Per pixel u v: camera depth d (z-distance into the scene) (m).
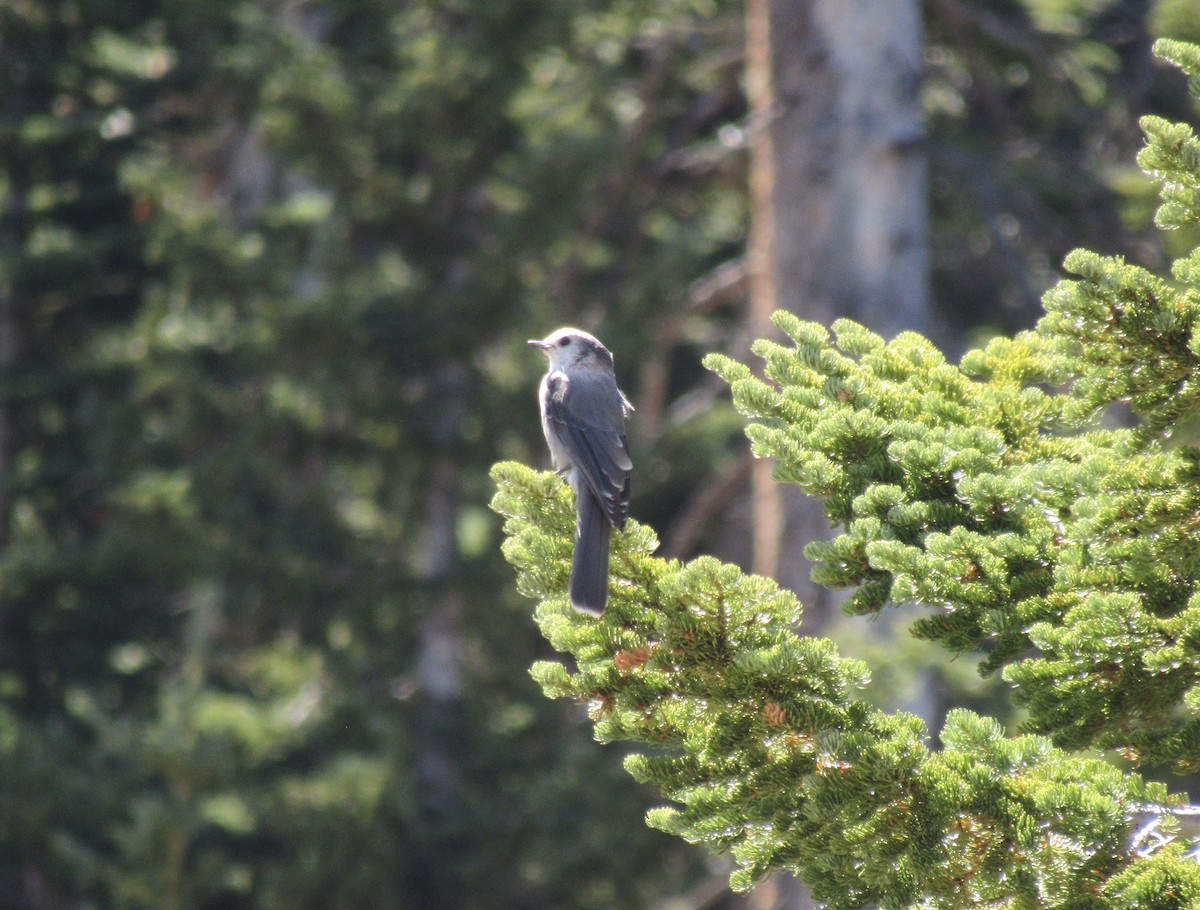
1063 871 3.81
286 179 25.27
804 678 4.16
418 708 21.03
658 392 21.25
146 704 21.17
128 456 20.70
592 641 4.43
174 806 17.08
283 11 23.23
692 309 15.47
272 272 20.19
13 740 18.47
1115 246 13.30
